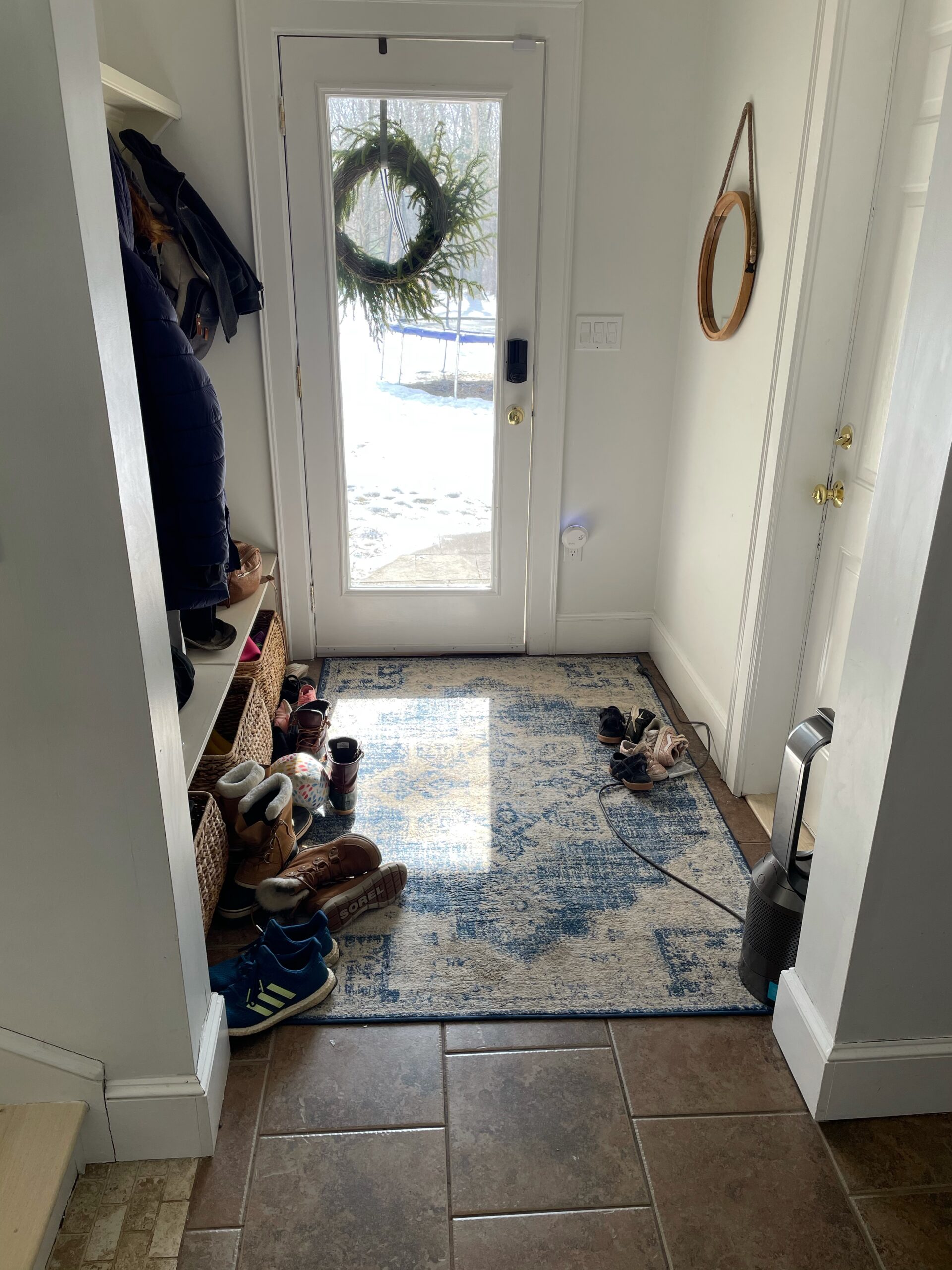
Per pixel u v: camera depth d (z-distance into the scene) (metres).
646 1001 1.87
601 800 2.55
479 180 2.82
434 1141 1.58
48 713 1.24
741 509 2.50
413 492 3.20
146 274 1.77
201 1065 1.52
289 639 3.34
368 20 2.61
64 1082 1.47
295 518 3.15
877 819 1.40
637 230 2.90
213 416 1.88
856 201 1.98
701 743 2.86
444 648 3.39
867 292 2.04
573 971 1.95
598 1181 1.52
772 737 2.52
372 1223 1.45
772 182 2.24
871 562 1.42
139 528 1.22
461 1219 1.45
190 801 2.05
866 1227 1.46
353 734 2.87
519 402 3.06
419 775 2.66
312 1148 1.56
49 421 1.10
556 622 3.38
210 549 1.95
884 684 1.38
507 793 2.58
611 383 3.08
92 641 1.21
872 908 1.46
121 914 1.37
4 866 1.32
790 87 2.12
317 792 2.39
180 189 2.57
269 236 2.80
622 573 3.35
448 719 2.97
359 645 3.38
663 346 3.04
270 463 3.08
